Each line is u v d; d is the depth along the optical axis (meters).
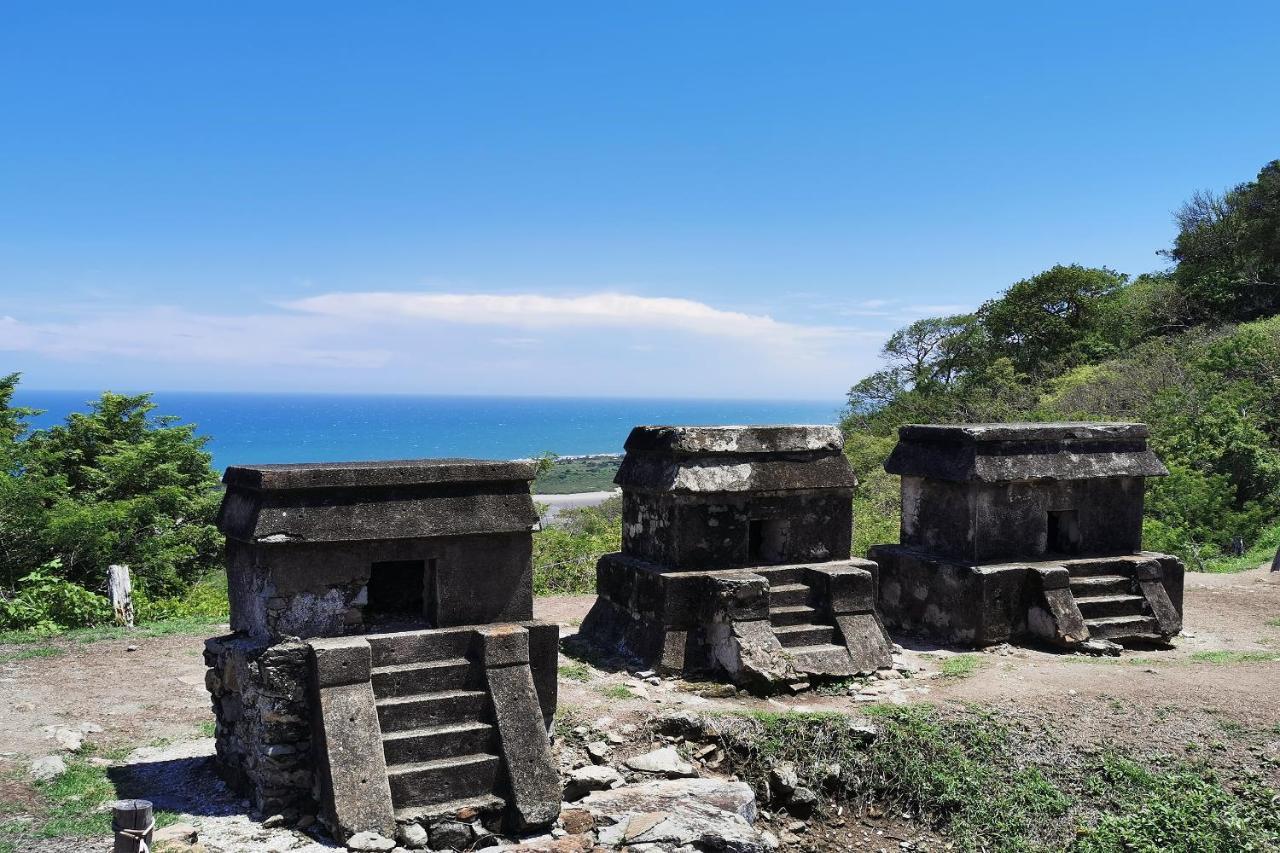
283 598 6.34
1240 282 31.17
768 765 7.41
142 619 12.85
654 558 9.80
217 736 6.85
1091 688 8.71
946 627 10.45
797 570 9.50
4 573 13.59
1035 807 7.06
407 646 6.55
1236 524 16.48
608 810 6.46
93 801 6.29
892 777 7.48
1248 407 20.69
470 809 6.14
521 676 6.62
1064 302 34.34
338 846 5.74
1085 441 10.88
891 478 22.92
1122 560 10.75
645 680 8.84
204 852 5.55
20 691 8.67
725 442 9.44
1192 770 7.32
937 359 35.19
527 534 7.02
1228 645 10.44
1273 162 35.03
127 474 17.47
